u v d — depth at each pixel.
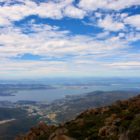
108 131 27.09
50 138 31.08
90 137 27.44
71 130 31.28
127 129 25.83
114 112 35.03
